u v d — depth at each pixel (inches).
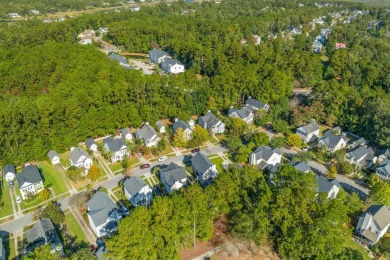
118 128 4436.5
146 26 7795.3
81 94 4325.8
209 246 2645.2
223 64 5674.2
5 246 2711.6
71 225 2923.2
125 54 7583.7
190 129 4190.5
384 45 6845.5
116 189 3388.3
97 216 2765.7
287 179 2551.7
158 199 2368.4
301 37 7583.7
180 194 2549.2
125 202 3196.4
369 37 7829.7
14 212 3102.9
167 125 4581.7
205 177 3398.1
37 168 3506.4
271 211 2397.9
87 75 5027.1
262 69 5423.2
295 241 2337.6
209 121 4451.3
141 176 3572.8
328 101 4712.1
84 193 3193.9
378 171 3582.7
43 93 5027.1
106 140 3912.4
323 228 2287.2
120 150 3816.4
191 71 5497.1
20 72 5211.6
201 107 4790.8
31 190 3319.4
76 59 5634.8
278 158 3772.1
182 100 4699.8
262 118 4596.5
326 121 4626.0
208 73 5994.1
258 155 3690.9
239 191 2677.2
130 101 4645.7
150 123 4424.2
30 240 2610.7
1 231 2869.1
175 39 7190.0
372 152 3905.0
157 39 7706.7
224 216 2829.7
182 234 2406.5
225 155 3964.1
